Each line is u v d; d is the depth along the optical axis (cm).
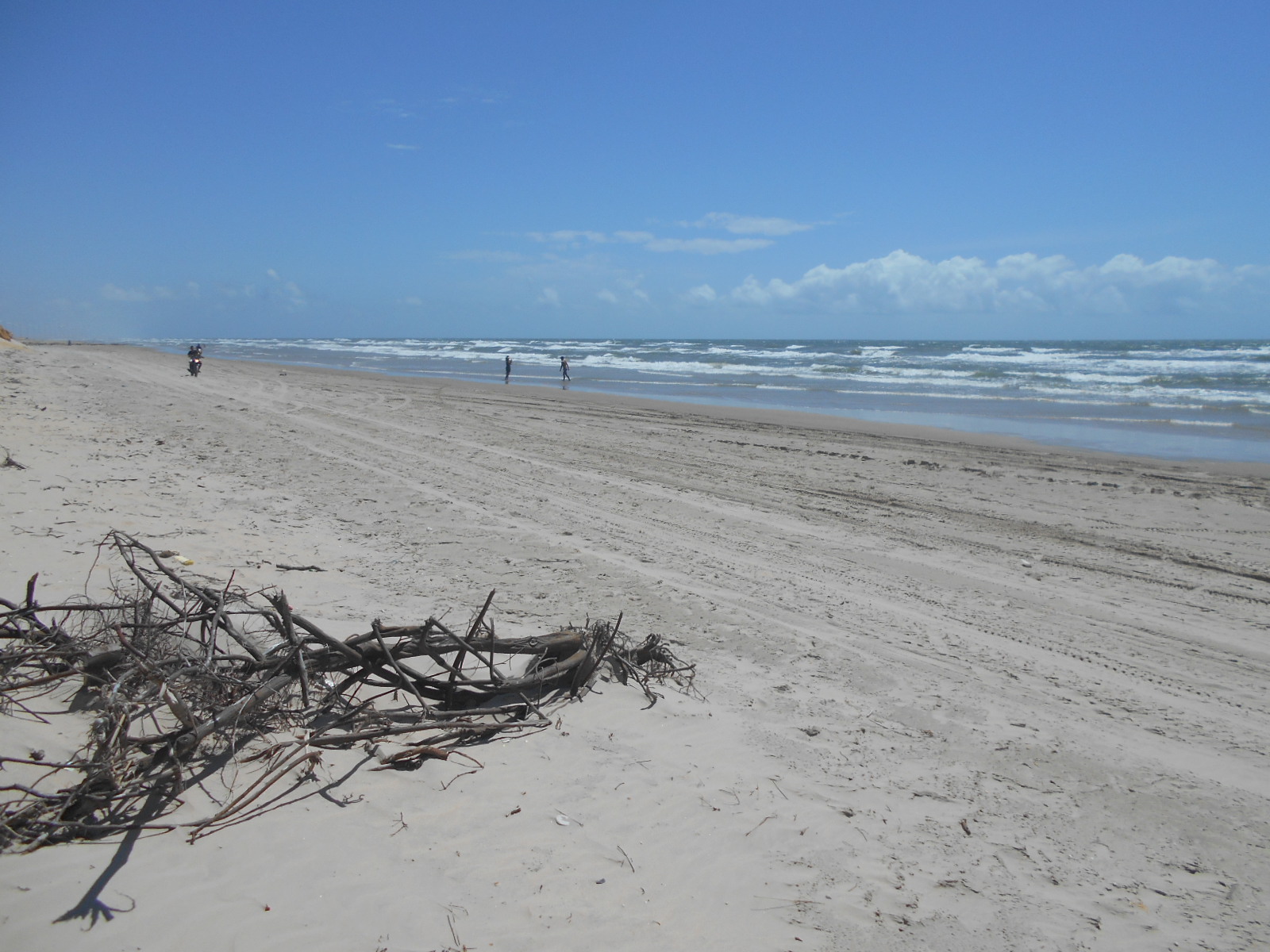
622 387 3594
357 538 838
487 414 2212
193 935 261
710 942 290
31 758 344
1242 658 628
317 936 267
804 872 337
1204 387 3378
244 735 387
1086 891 339
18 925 253
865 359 6066
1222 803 417
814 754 441
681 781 401
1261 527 1071
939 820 385
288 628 418
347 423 1850
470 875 310
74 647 415
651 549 878
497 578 727
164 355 5425
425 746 404
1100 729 498
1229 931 318
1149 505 1199
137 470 1077
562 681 506
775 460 1539
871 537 979
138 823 317
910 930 306
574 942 281
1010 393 3166
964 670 582
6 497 820
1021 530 1034
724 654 586
